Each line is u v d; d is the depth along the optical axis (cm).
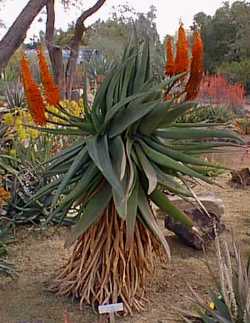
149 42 355
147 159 349
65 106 638
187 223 368
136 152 350
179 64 359
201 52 360
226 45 2741
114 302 359
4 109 766
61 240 504
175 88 380
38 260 455
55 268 438
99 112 351
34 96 354
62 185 332
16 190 527
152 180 330
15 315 359
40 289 397
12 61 1201
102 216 358
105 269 360
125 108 345
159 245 381
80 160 340
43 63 355
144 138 358
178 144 365
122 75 346
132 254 360
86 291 367
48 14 1303
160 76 368
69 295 382
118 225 356
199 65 360
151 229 352
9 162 550
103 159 330
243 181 745
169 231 520
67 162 361
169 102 335
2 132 569
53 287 395
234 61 2531
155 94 342
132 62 346
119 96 346
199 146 361
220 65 2525
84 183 345
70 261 385
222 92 1504
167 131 358
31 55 1362
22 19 609
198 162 354
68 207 358
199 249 475
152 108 330
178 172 370
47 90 356
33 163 541
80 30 1357
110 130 349
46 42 1233
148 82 345
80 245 377
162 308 371
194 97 367
